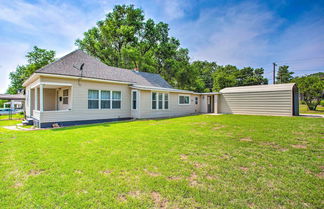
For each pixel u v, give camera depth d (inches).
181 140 213.0
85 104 413.7
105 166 130.7
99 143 201.6
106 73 482.6
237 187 99.0
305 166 128.5
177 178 111.0
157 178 110.7
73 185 102.4
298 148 174.2
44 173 120.3
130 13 1024.2
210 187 99.2
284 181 105.6
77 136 245.0
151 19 1091.9
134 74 610.2
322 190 95.0
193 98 735.1
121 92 492.1
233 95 650.8
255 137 225.1
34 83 424.2
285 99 525.3
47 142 210.2
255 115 565.0
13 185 103.9
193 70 1086.4
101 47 989.2
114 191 95.9
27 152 169.3
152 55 1072.2
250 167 127.5
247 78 1517.0
